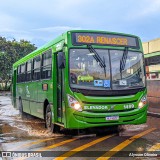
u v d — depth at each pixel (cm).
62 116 973
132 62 994
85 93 916
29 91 1453
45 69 1160
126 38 1007
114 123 939
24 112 1627
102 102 923
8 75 5925
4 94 4606
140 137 959
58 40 1017
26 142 943
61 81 985
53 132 1083
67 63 930
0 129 1227
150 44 1684
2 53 5850
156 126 1173
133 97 962
